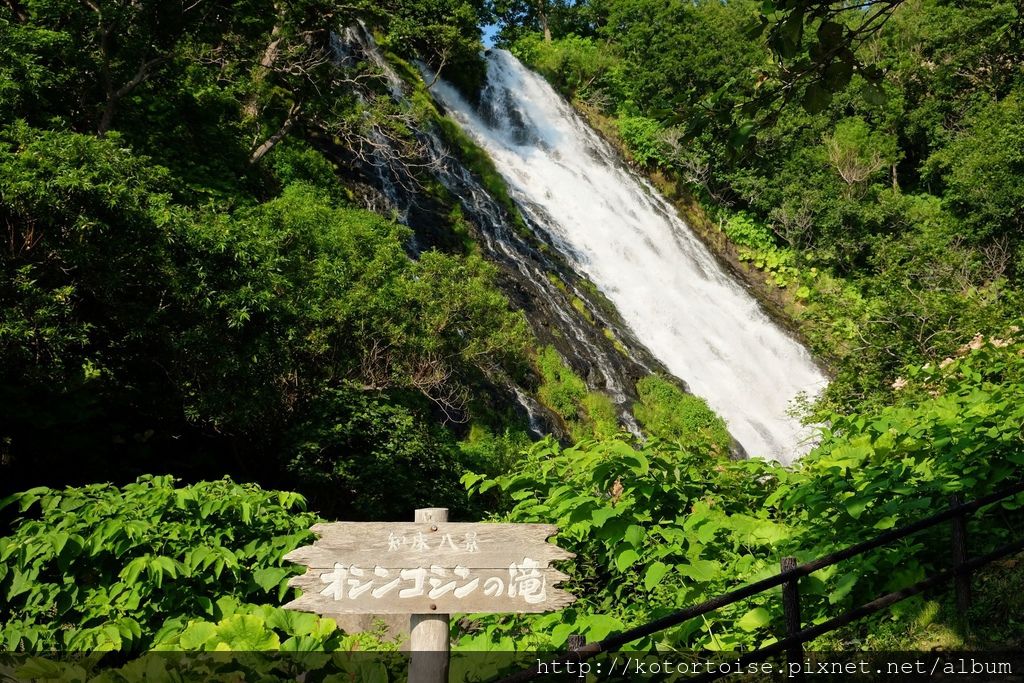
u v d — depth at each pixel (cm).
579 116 3547
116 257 1027
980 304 1543
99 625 526
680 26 3722
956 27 3550
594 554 565
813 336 2022
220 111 1934
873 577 496
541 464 615
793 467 668
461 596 332
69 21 1409
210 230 1111
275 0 1833
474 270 1588
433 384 1516
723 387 2531
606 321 2456
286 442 1262
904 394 911
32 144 990
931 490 532
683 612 370
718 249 3350
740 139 453
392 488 1246
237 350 1135
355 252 1424
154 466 1223
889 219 3344
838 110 3791
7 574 550
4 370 978
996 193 2877
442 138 2652
